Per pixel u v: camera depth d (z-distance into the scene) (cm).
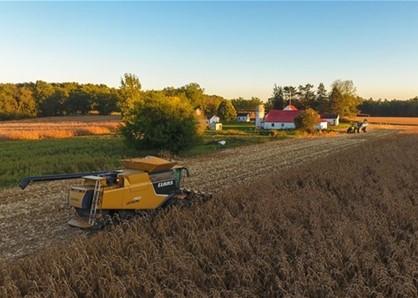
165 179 1055
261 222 927
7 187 1725
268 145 3962
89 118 10444
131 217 969
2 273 717
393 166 1836
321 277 660
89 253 791
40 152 2942
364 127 6894
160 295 600
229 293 636
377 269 689
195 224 919
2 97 10900
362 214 991
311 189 1317
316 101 14288
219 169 2225
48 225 1158
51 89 12531
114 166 2325
